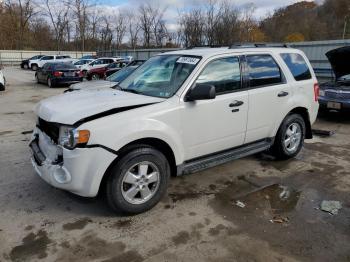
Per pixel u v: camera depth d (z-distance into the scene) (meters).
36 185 4.45
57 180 3.47
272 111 4.92
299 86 5.30
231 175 4.88
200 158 4.28
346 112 8.14
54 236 3.32
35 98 13.50
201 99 3.82
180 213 3.78
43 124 3.97
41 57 36.47
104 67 21.28
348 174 4.96
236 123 4.46
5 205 3.91
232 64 4.44
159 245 3.20
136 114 3.57
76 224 3.54
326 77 15.48
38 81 20.45
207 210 3.85
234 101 4.36
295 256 3.05
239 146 4.71
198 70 4.07
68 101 3.91
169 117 3.76
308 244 3.22
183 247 3.17
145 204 3.72
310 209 3.90
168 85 4.12
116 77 9.21
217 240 3.28
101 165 3.36
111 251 3.10
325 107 8.48
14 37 59.16
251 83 4.64
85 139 3.30
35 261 2.96
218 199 4.12
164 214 3.75
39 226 3.49
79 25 58.59
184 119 3.90
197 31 38.31
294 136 5.48
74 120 3.37
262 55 4.88
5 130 7.54
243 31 40.34
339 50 8.50
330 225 3.55
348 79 9.21
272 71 4.98
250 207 3.93
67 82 18.17
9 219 3.61
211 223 3.57
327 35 49.91
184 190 4.36
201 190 4.37
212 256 3.04
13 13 58.44
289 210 3.87
